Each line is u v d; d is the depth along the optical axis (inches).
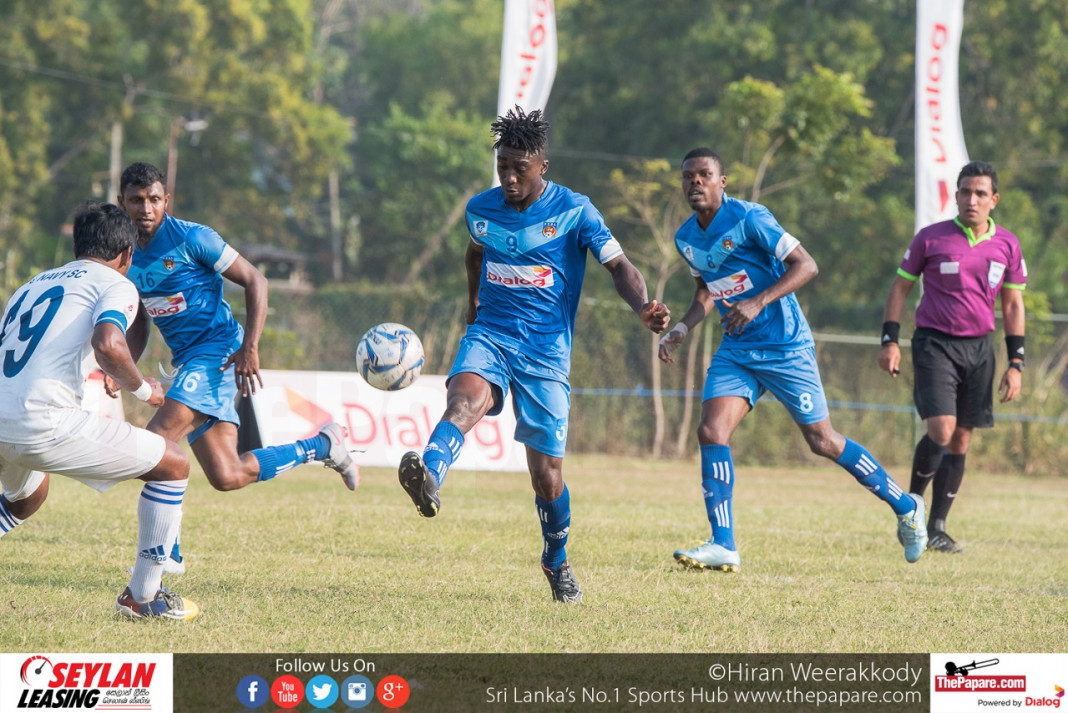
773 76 4616.1
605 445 2974.9
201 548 1059.9
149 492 730.2
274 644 677.3
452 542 1159.0
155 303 861.2
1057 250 4549.7
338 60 7800.2
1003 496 2119.8
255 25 5910.4
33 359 681.6
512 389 818.8
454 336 3228.3
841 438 1045.8
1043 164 4463.6
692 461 2871.6
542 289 808.9
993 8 4552.2
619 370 3021.7
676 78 4753.9
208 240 851.4
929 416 1258.6
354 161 7126.0
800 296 4325.8
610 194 4648.1
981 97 4717.0
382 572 951.6
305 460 906.1
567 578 847.7
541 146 791.1
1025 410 2886.3
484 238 813.2
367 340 878.4
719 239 1003.9
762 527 1430.9
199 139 5935.0
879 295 4313.5
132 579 733.9
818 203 4286.4
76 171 5812.0
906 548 1074.1
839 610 835.4
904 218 4281.5
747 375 1031.6
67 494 1524.4
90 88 5570.9
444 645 680.4
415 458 708.0
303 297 3646.7
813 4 4773.6
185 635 693.3
